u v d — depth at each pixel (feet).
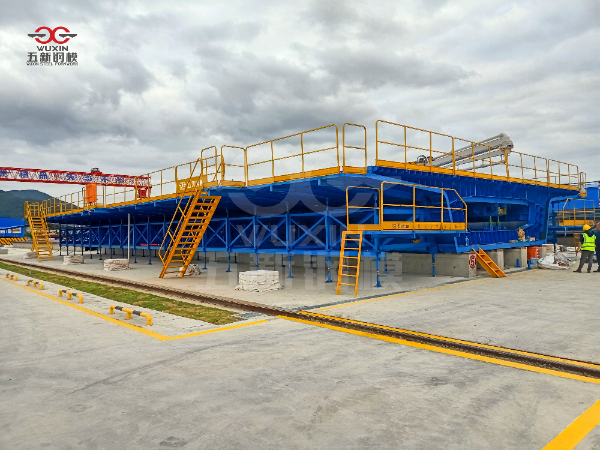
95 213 75.10
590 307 28.02
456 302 30.81
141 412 12.82
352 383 15.05
